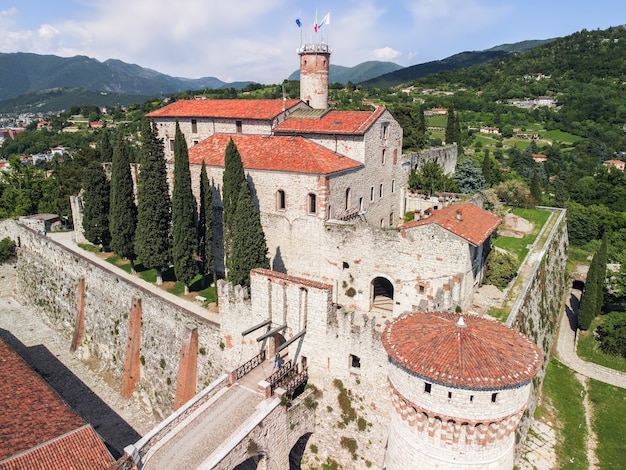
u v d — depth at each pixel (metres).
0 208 88.62
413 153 70.56
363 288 44.28
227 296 36.38
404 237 40.97
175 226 46.53
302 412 31.47
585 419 37.94
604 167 121.38
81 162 85.62
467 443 19.48
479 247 41.88
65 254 57.69
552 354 47.59
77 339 54.88
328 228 44.75
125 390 46.28
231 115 59.00
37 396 30.22
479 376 18.56
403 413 20.83
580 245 78.38
